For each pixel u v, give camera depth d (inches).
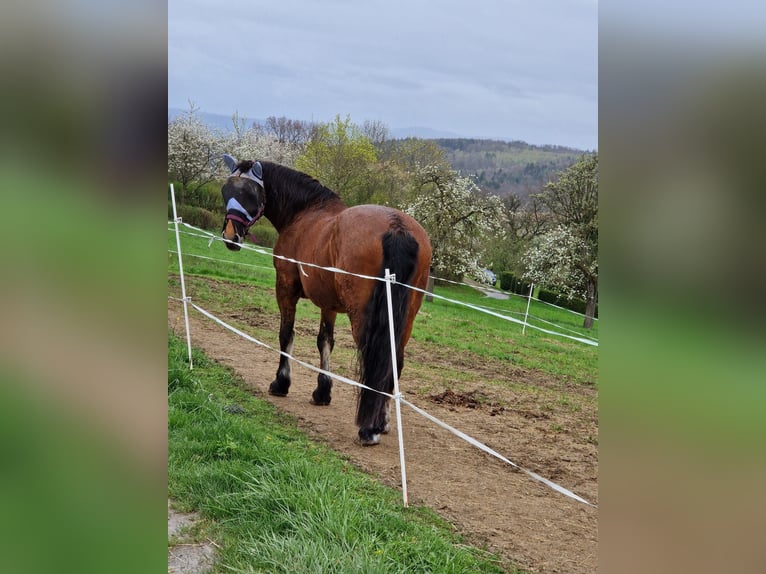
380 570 126.8
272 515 147.9
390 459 216.1
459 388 349.1
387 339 209.9
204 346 348.8
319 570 125.0
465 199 984.9
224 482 162.2
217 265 677.9
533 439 263.1
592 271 872.9
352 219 222.5
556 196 916.0
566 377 439.5
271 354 357.4
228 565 127.7
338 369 348.2
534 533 169.5
